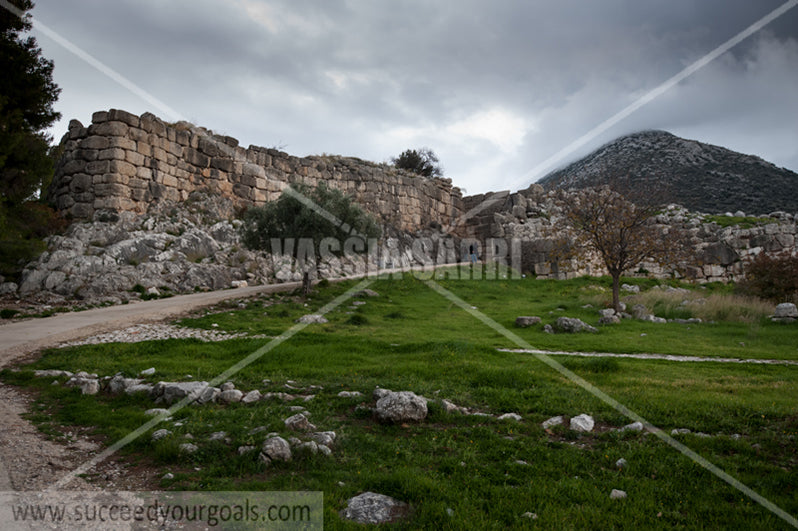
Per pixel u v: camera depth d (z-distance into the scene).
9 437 6.21
